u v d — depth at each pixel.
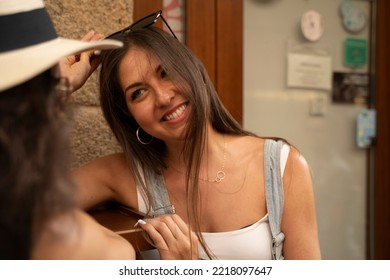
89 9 1.20
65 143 0.54
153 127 0.99
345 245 1.83
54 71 0.58
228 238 1.01
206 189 1.05
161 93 0.95
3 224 0.48
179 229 0.90
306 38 1.68
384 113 1.81
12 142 0.49
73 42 0.63
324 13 1.71
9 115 0.51
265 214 1.03
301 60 1.68
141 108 0.98
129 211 1.06
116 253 0.64
